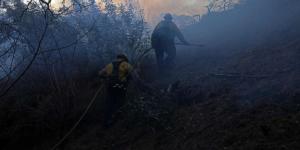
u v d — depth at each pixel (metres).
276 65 5.16
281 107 3.96
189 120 4.84
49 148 6.20
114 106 6.19
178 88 6.00
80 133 6.35
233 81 5.41
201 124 4.54
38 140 6.58
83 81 7.61
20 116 6.81
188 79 6.51
